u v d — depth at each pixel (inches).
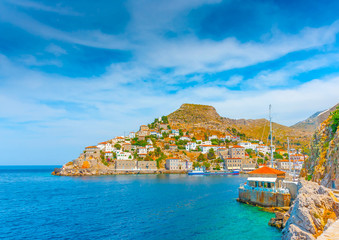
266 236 1541.6
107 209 2534.5
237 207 2397.9
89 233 1731.1
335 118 2021.4
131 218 2118.6
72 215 2295.8
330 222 936.3
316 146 2352.4
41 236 1696.6
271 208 2188.7
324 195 1076.5
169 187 4461.1
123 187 4569.4
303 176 2596.0
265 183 2466.8
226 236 1567.4
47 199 3287.4
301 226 1043.9
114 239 1593.3
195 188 4247.0
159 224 1905.8
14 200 3245.6
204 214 2185.0
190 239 1549.0
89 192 3919.8
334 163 1620.3
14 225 1977.1
